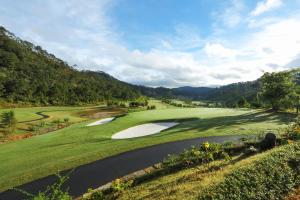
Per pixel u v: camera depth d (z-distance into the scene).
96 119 73.06
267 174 13.20
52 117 74.06
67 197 11.98
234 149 22.58
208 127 41.47
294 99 58.91
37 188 21.59
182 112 68.94
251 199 11.48
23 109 86.31
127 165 24.67
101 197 17.17
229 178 13.05
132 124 50.62
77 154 30.67
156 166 22.42
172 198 13.05
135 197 15.73
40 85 115.00
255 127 39.12
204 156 20.47
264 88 65.00
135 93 170.88
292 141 21.09
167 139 33.41
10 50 189.12
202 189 12.84
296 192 12.39
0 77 106.56
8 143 44.75
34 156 32.19
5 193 21.39
